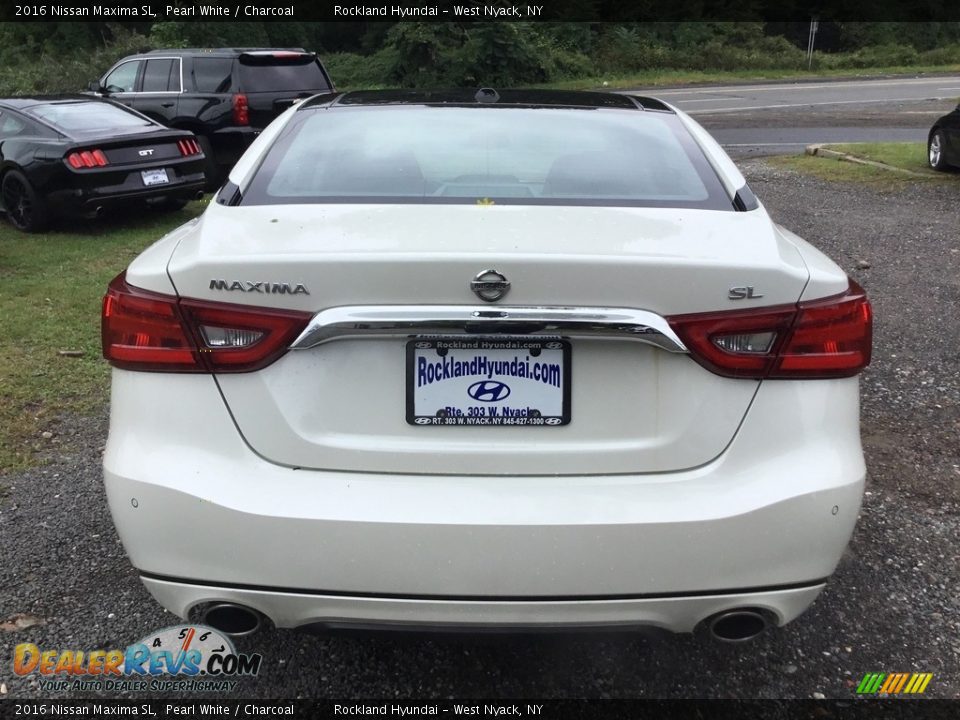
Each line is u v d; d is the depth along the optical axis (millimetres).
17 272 6734
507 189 2525
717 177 2619
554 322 1953
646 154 2744
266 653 2623
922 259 7211
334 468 2057
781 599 2078
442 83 29500
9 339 5180
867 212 9070
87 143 8016
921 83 28719
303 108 3072
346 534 1977
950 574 3000
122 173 8242
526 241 2053
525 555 1979
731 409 2049
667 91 27078
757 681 2512
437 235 2086
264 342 2010
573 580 1993
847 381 2148
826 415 2092
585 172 2623
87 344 5164
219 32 30578
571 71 31453
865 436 4074
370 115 2961
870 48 38031
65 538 3166
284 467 2059
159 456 2064
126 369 2109
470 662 2594
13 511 3348
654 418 2061
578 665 2582
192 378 2061
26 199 8203
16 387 4508
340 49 36312
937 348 5188
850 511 2088
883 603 2848
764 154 13562
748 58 34188
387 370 2047
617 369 2049
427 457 2047
